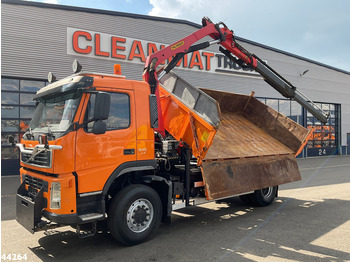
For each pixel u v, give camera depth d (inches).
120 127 177.2
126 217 173.0
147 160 188.7
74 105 160.9
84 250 172.4
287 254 164.7
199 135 216.2
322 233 201.2
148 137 190.5
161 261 155.4
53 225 161.2
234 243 181.9
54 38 536.7
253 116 346.6
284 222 228.7
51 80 205.8
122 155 176.6
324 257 160.7
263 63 314.0
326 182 434.0
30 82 533.0
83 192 158.9
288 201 307.3
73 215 153.1
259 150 282.8
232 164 236.7
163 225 222.2
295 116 952.3
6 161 511.8
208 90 290.7
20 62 509.7
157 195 189.9
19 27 509.4
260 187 254.1
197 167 227.6
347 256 162.2
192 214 255.9
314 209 271.4
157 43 649.6
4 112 511.5
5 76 501.4
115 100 177.2
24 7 512.7
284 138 323.3
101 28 580.7
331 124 1070.4
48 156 156.6
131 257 161.2
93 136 164.4
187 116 225.9
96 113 155.6
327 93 1032.8
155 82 228.7
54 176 156.6
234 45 292.7
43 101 188.9
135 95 186.5
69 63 550.6
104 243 183.8
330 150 1061.1
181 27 685.9
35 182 173.0
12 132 518.0
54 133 159.9
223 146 258.4
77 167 157.3
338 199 315.0
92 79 165.9
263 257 160.4
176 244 180.5
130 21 614.9
